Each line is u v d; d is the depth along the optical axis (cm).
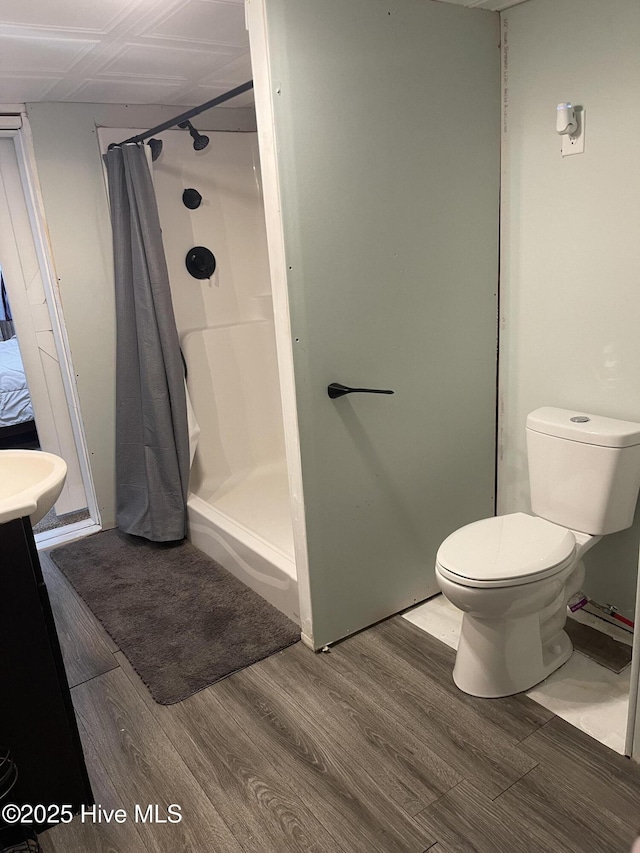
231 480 336
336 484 212
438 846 151
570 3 192
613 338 205
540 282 222
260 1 166
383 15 187
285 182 180
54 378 329
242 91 216
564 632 213
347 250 196
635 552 214
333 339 199
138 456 309
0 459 185
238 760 180
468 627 197
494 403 247
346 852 151
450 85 205
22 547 148
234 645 229
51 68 232
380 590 233
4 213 300
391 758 177
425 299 217
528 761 173
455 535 204
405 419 223
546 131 208
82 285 303
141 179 270
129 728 194
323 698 201
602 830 152
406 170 202
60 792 164
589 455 200
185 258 325
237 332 333
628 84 184
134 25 196
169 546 311
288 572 234
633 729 168
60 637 243
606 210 197
